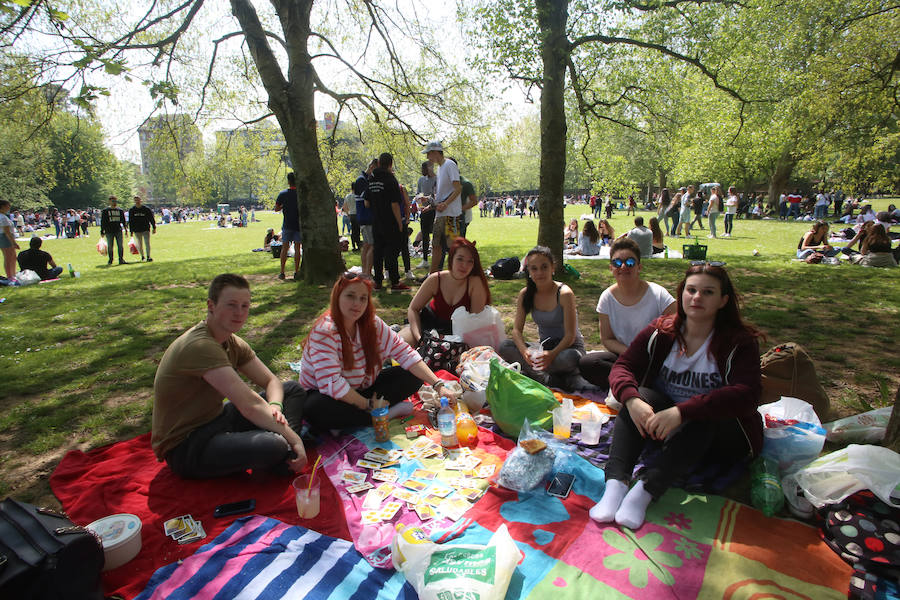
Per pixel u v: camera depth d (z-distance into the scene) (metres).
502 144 11.94
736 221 26.97
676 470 2.59
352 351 3.45
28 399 4.31
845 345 5.20
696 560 2.24
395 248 7.83
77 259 16.22
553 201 8.51
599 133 10.80
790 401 3.20
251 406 2.80
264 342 5.63
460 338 4.45
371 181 7.66
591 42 8.81
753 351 2.74
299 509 2.59
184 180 10.86
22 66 7.55
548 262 4.11
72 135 9.17
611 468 2.74
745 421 2.75
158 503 2.76
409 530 2.34
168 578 2.18
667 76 9.35
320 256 8.62
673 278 9.16
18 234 32.47
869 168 17.91
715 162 24.77
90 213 46.28
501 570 2.04
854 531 2.22
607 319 3.98
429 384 3.74
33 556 1.77
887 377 4.32
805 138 11.85
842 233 16.39
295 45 7.73
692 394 2.93
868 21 10.35
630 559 2.26
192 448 2.84
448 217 7.85
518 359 4.30
